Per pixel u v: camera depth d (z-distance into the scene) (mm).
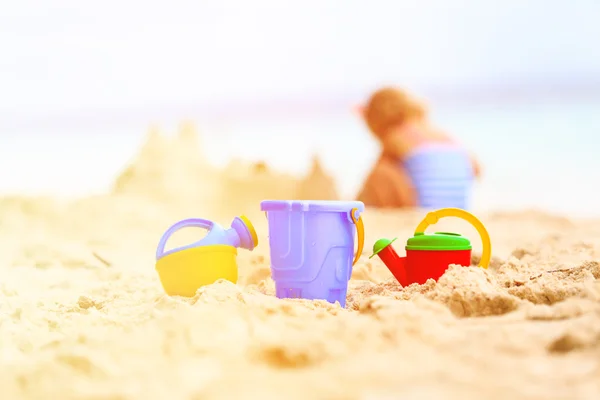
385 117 3887
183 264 1585
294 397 1051
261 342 1188
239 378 1105
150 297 1660
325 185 3775
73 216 3016
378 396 1044
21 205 3141
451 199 3754
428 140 3812
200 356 1183
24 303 1624
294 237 1567
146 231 2824
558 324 1285
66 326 1448
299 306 1423
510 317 1346
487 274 1521
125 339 1253
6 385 1121
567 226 2959
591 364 1122
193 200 3500
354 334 1222
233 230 1631
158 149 3727
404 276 1606
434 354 1162
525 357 1152
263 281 1746
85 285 1853
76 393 1089
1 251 2322
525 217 3178
